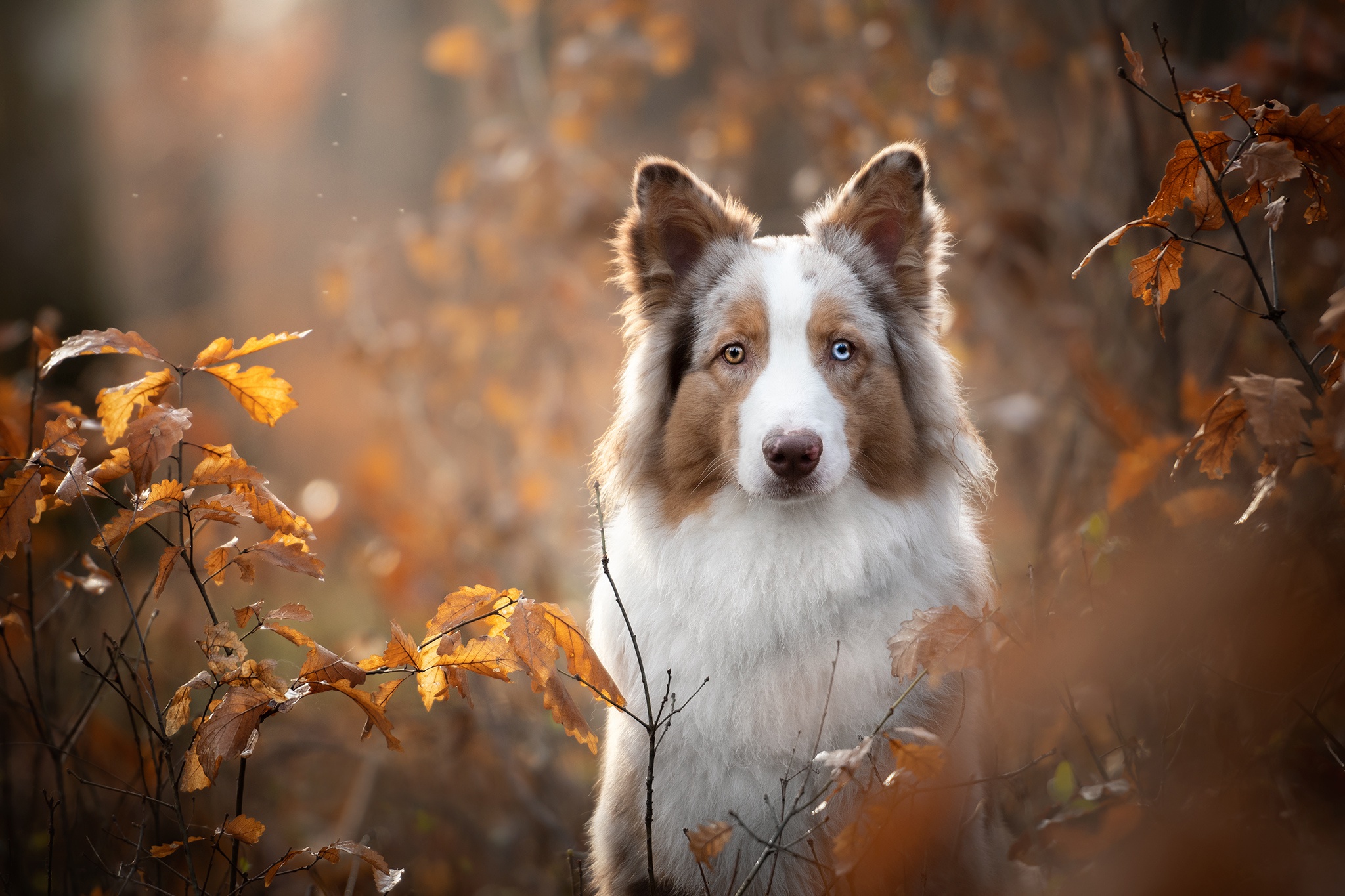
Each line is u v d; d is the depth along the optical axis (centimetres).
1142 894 322
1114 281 605
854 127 728
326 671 278
